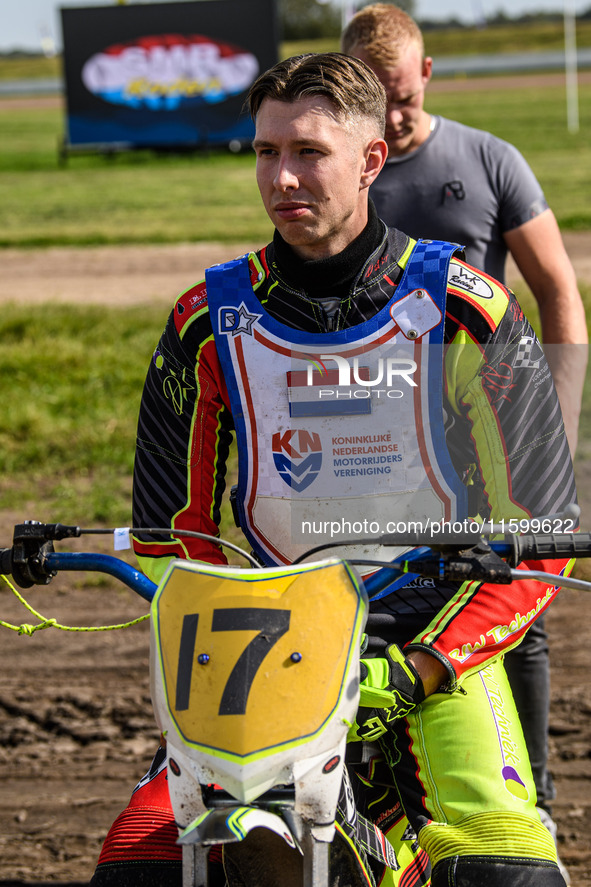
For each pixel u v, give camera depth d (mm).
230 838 3721
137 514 5484
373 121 5277
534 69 171000
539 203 8758
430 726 5074
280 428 5242
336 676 4152
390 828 5434
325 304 5215
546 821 7895
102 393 21547
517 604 5102
